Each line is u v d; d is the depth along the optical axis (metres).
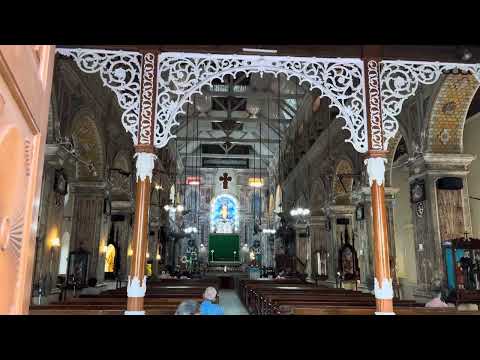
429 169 10.78
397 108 6.36
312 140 21.12
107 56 6.06
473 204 12.88
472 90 10.12
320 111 19.41
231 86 22.39
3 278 1.50
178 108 6.13
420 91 10.95
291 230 25.16
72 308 7.65
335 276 17.55
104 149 14.11
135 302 5.68
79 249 13.39
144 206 5.91
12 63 1.45
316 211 21.47
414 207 11.48
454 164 10.82
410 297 15.55
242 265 36.09
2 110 1.43
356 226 16.75
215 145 35.81
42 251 9.89
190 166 37.31
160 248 25.38
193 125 29.20
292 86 21.67
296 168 25.38
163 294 11.25
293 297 10.70
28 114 1.69
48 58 1.98
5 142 1.47
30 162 1.80
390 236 13.52
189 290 13.18
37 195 1.88
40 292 9.70
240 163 37.34
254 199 37.84
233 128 28.55
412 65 6.45
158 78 6.12
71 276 12.82
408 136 11.63
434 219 10.56
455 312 7.09
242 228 37.72
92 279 13.55
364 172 14.20
